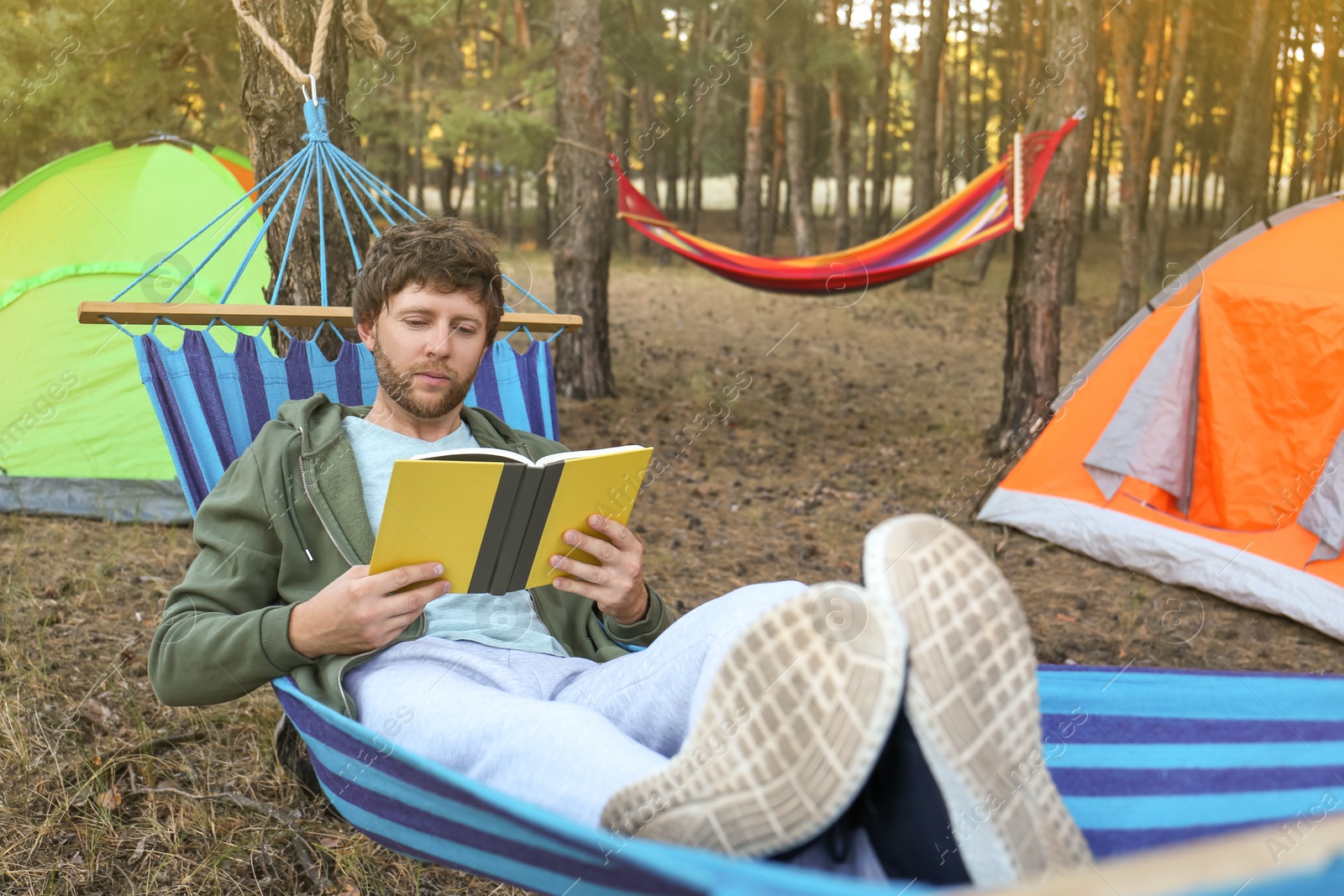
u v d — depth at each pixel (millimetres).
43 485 4848
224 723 3031
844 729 1356
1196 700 2350
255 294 5008
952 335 12758
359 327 2250
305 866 2436
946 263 21219
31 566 4125
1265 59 15750
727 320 13078
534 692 1946
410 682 1888
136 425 5004
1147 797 1997
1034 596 4707
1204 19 17656
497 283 2215
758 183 17594
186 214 5160
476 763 1712
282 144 3514
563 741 1624
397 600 1872
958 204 6883
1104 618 4449
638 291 15695
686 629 1770
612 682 1876
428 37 11359
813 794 1375
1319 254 4785
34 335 5004
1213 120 25547
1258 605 4504
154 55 8203
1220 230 23266
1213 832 1870
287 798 2730
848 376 9891
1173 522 4965
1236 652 4098
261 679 1944
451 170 21047
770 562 4930
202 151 5312
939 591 1384
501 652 2061
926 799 1449
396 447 2227
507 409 3084
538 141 14281
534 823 1417
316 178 3383
